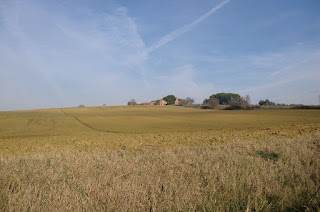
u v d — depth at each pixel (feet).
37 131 127.65
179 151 35.76
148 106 422.82
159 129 126.62
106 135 98.99
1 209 14.56
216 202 15.62
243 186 18.28
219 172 21.57
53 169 24.21
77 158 29.99
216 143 59.21
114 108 389.60
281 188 17.75
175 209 14.29
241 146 40.60
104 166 25.14
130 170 23.03
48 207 14.80
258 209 14.43
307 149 33.17
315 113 225.76
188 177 20.93
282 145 37.45
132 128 136.67
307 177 19.79
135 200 15.37
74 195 16.46
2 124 170.40
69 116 248.32
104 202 15.62
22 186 18.25
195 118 211.41
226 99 523.70
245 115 229.25
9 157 33.14
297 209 14.52
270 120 168.76
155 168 23.63
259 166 23.75
